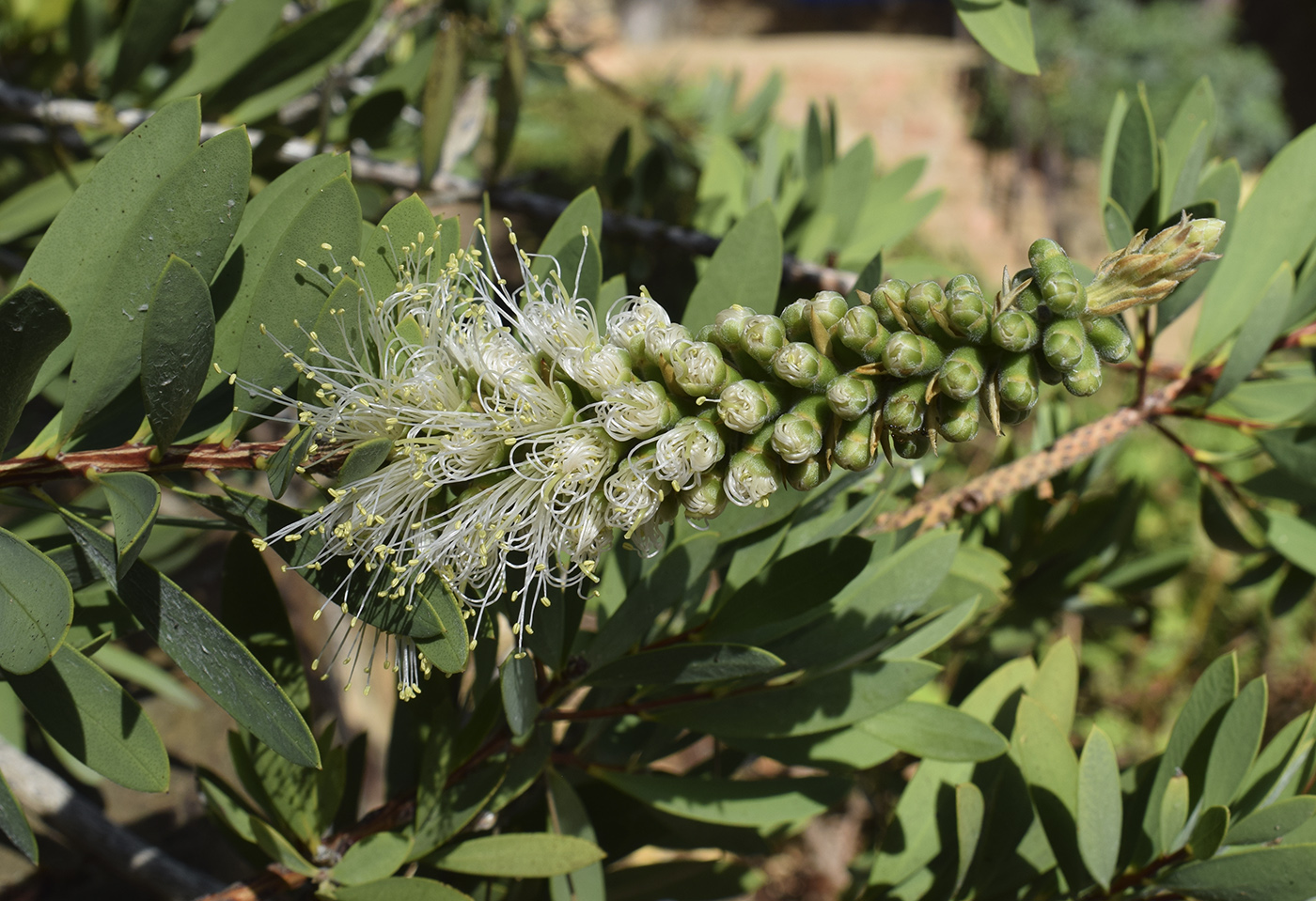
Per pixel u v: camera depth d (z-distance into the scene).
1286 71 3.45
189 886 0.42
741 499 0.31
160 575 0.31
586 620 0.41
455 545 0.32
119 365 0.32
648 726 0.40
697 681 0.34
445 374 0.33
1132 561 0.53
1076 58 2.83
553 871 0.34
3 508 0.49
